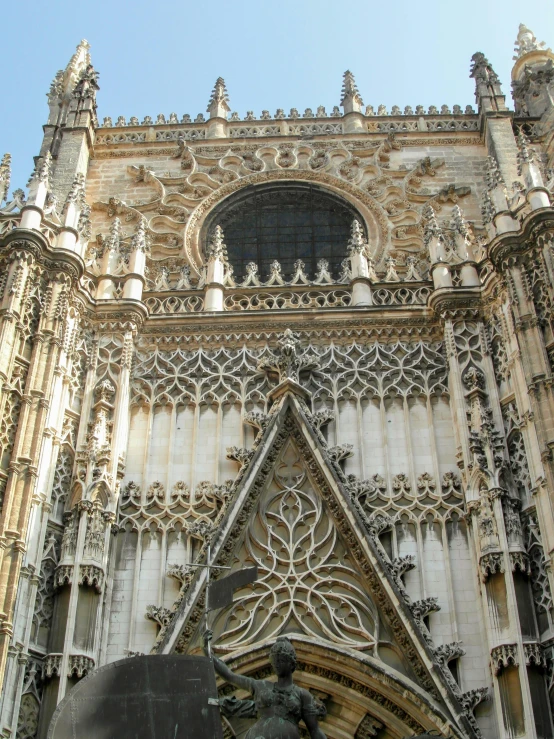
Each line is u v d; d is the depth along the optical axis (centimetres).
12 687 1994
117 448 2464
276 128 3416
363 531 2294
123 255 2958
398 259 3031
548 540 2170
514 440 2422
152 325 2755
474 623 2222
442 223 3111
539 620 2144
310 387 2627
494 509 2272
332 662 2158
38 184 2739
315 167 3281
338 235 3180
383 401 2595
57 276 2569
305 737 2133
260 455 2423
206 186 3241
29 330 2466
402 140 3347
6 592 2050
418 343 2712
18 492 2197
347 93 3516
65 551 2230
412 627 2152
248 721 2148
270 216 3241
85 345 2650
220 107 3478
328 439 2541
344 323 2739
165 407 2622
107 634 2222
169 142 3353
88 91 3422
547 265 2495
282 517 2381
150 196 3231
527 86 3575
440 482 2445
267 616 2227
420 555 2327
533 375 2361
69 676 2069
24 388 2359
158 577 2317
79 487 2353
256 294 2859
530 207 2645
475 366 2605
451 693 2056
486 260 2727
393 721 2116
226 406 2616
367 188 3219
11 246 2555
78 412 2530
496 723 2058
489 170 2895
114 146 3344
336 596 2252
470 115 3406
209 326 2752
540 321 2455
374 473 2475
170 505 2428
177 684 1666
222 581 1772
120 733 1630
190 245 3084
